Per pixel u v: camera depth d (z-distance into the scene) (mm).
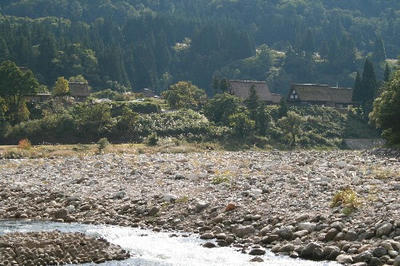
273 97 147500
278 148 105938
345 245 22781
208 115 118312
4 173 52375
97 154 79188
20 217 32656
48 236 24750
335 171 42219
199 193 35219
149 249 24141
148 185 40156
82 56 197750
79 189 40000
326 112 130375
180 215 30453
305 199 30359
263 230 25938
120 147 89125
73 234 25391
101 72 198625
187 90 136625
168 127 107500
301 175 39719
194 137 104562
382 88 127562
